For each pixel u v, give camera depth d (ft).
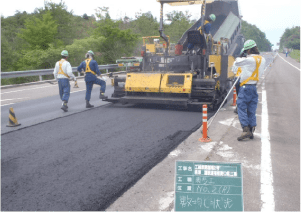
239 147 15.25
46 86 49.90
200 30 26.94
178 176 8.09
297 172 12.21
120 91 28.96
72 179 11.59
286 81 55.57
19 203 9.77
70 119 22.68
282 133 18.31
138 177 11.70
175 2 29.17
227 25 38.37
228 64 33.42
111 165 13.00
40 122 21.62
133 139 16.98
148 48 32.17
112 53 89.40
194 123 20.90
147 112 25.39
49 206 9.56
